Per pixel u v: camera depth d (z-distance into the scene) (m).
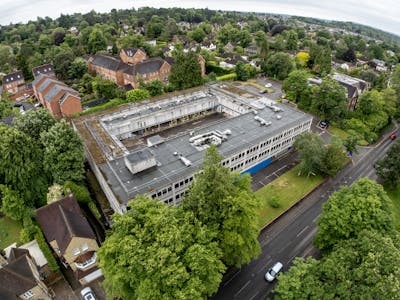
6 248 48.19
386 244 32.75
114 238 33.34
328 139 84.06
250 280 44.50
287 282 32.28
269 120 75.62
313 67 144.75
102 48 165.62
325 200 61.66
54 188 53.53
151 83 106.19
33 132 60.94
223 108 97.88
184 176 54.22
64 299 41.12
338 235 41.88
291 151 79.00
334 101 86.75
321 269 32.72
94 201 59.00
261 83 133.50
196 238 33.28
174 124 91.00
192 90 101.50
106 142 67.00
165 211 33.50
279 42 184.50
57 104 90.88
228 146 63.41
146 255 29.45
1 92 120.62
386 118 91.50
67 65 130.12
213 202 36.94
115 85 117.25
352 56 173.50
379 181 67.25
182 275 28.44
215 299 41.53
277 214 56.75
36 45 167.50
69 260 42.75
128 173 54.53
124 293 32.03
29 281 37.75
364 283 30.20
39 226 48.09
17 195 51.66
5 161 51.00
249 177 43.50
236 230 37.22
